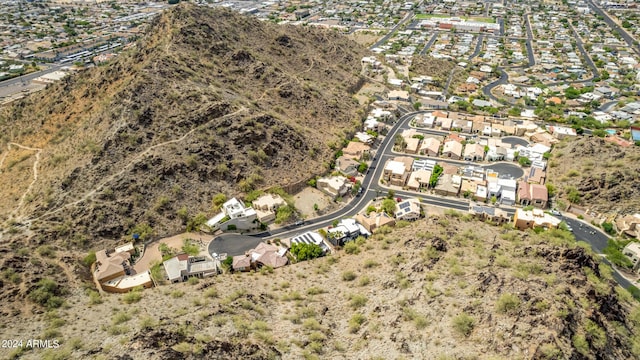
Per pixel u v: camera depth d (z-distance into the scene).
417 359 75.44
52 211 131.00
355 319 89.56
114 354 72.44
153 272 116.50
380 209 155.38
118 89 176.38
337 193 162.88
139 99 163.50
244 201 154.00
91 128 162.12
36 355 76.81
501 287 87.00
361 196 167.38
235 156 163.50
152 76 172.88
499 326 77.06
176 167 150.12
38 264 107.62
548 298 82.94
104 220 130.75
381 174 183.12
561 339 72.88
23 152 173.75
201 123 166.62
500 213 150.50
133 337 77.56
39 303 94.38
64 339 81.56
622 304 102.81
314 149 183.88
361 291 100.81
